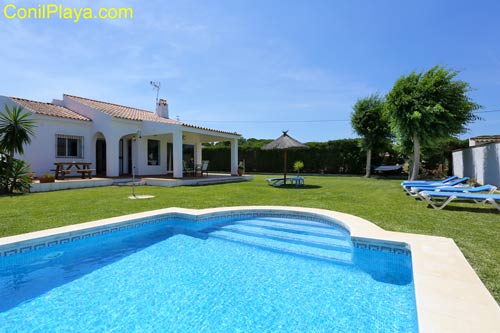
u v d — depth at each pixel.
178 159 15.04
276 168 29.59
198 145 21.22
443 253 3.94
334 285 3.76
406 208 7.75
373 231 5.22
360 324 2.85
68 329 2.80
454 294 2.74
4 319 2.97
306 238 5.80
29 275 4.08
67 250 5.04
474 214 6.86
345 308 3.17
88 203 8.31
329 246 5.32
